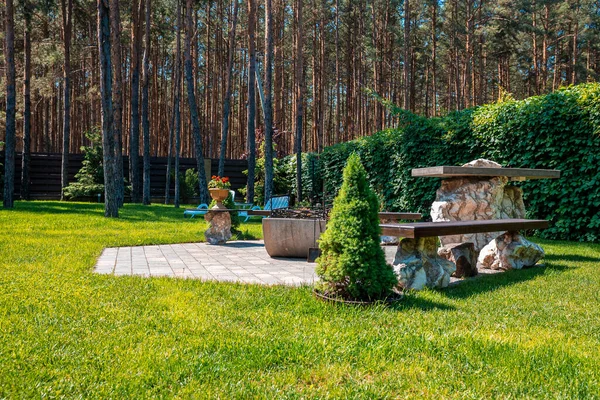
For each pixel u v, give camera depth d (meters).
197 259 6.91
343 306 3.83
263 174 21.09
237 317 3.56
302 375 2.55
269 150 15.56
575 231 8.90
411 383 2.47
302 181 19.62
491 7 28.12
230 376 2.52
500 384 2.46
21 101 25.31
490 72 34.88
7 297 3.98
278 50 28.84
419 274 4.66
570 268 5.95
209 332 3.19
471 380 2.51
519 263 6.07
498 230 5.48
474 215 7.07
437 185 11.70
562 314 3.77
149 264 6.35
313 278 4.97
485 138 10.46
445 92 37.56
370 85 32.16
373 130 33.22
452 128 11.32
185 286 4.67
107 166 13.19
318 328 3.30
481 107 10.81
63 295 4.11
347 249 3.96
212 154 29.83
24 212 13.62
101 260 6.61
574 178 8.78
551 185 9.09
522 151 9.73
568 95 8.89
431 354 2.85
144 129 20.34
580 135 8.66
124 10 23.34
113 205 13.27
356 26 29.58
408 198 12.70
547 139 9.09
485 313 3.79
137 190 21.67
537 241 8.82
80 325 3.28
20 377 2.43
